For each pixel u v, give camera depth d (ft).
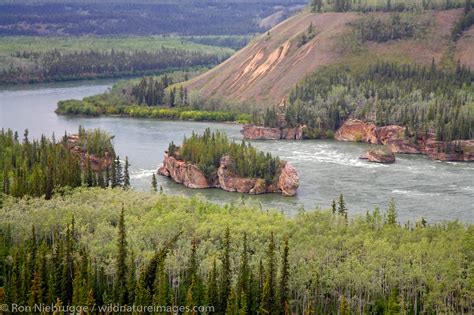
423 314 575.38
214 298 573.74
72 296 593.01
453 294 586.04
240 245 644.69
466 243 640.58
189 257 620.49
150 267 598.75
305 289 588.09
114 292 585.63
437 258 612.29
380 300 584.81
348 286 590.96
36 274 583.17
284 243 624.18
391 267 594.65
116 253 625.82
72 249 627.46
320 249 626.64
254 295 579.89
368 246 632.38
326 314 581.94
